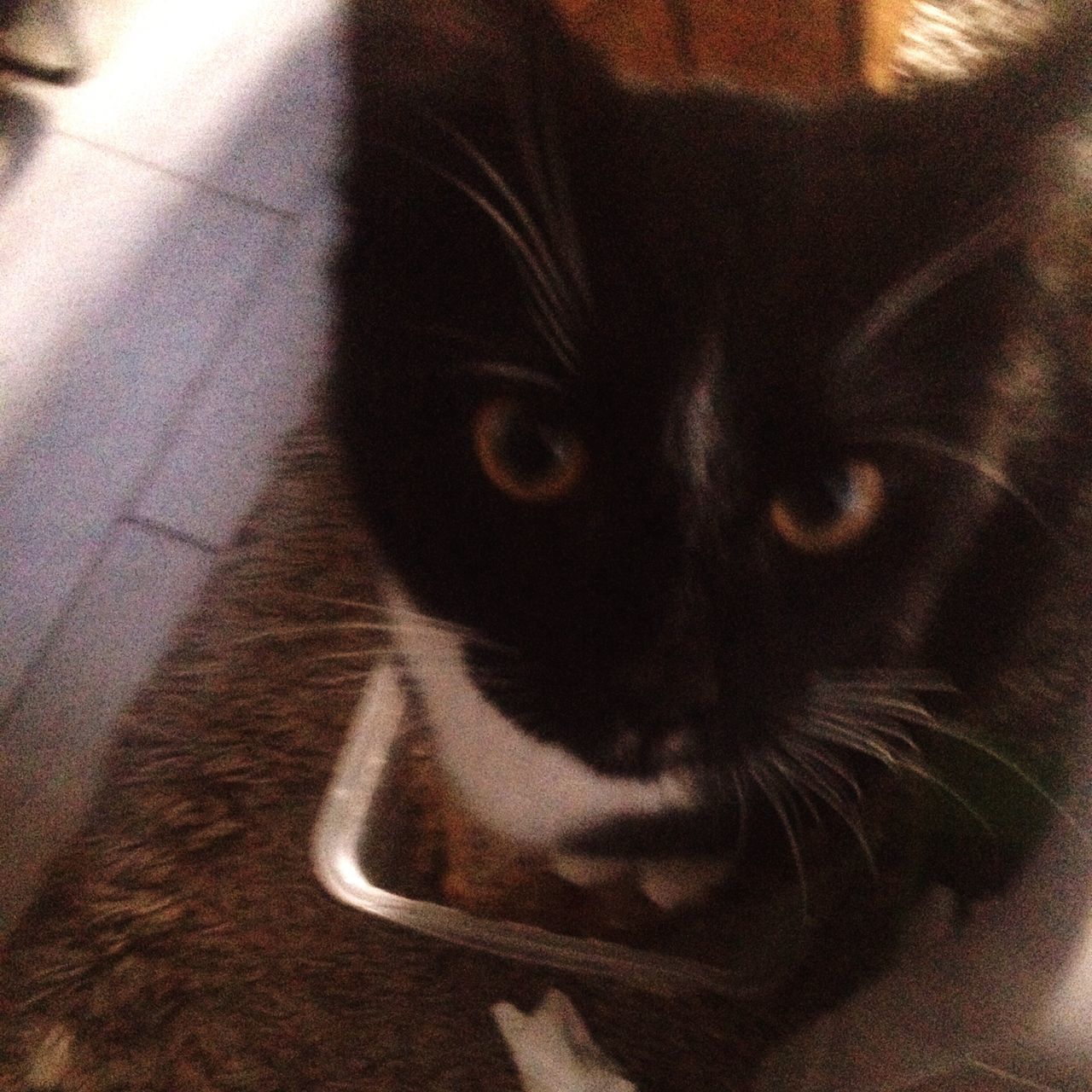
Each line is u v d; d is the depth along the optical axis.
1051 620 0.33
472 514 0.24
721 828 0.27
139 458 0.42
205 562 0.41
